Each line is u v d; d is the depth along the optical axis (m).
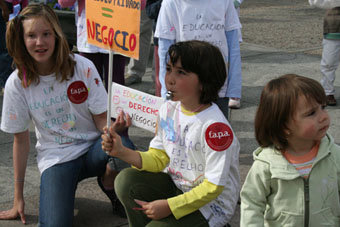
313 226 2.13
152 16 4.43
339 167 2.14
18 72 2.88
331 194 2.12
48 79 2.91
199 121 2.34
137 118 2.62
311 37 9.56
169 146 2.47
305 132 2.04
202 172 2.40
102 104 3.04
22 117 2.97
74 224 3.15
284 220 2.17
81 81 2.97
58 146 3.03
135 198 2.53
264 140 2.18
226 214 2.45
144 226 2.58
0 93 5.80
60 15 5.51
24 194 3.54
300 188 2.11
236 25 3.37
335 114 5.24
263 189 2.19
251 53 8.08
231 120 5.09
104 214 3.27
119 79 4.59
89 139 3.08
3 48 5.63
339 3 5.19
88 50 4.43
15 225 3.12
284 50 8.36
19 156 3.08
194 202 2.32
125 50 2.36
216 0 3.26
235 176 2.45
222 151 2.28
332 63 5.40
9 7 5.43
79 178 3.09
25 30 2.75
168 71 2.37
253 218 2.16
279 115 2.07
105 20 2.42
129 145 2.90
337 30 5.27
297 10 13.35
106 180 3.11
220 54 2.36
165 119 2.48
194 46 2.29
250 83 6.39
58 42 2.84
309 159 2.12
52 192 2.83
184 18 3.27
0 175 3.85
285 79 2.11
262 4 14.50
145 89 6.08
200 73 2.28
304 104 2.02
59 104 2.96
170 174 2.55
